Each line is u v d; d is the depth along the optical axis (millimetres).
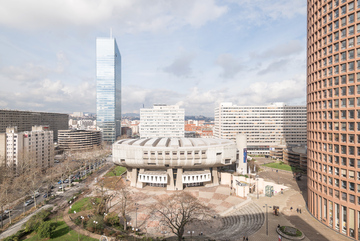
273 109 197000
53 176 108000
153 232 58625
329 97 55969
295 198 79500
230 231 58125
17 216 70938
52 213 69438
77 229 58438
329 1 55625
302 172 121500
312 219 61625
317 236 51594
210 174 98312
